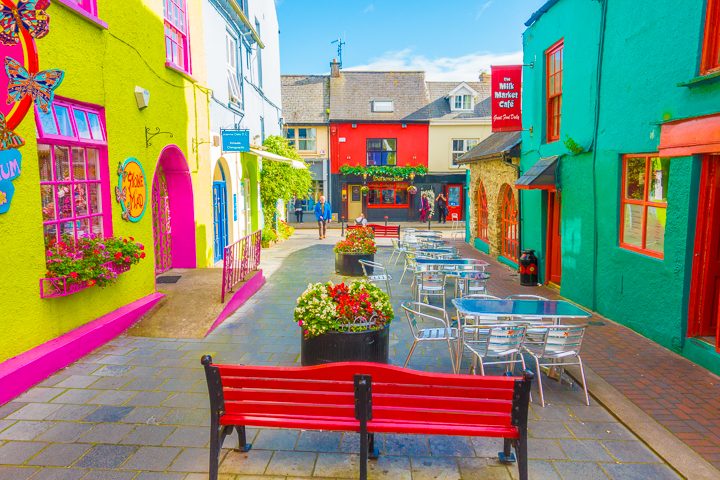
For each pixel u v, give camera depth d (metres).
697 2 5.45
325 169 30.22
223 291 7.68
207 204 10.82
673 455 3.71
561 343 4.82
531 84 11.05
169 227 9.94
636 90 6.71
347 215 30.48
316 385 3.27
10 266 4.72
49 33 5.26
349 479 3.45
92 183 6.32
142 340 6.31
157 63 8.10
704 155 5.48
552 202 10.32
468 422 3.24
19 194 4.81
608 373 5.36
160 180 9.56
